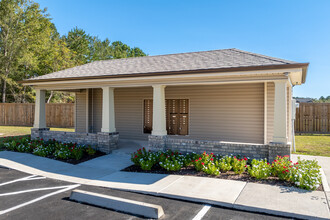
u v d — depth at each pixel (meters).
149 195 5.09
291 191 5.01
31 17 25.59
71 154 8.51
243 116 9.52
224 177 6.05
